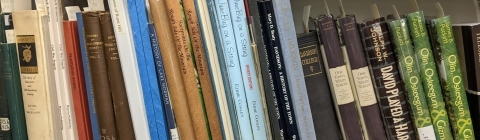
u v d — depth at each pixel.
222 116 0.50
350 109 0.55
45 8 0.49
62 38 0.49
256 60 0.50
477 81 0.54
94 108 0.50
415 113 0.54
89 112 0.51
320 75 0.56
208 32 0.49
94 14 0.49
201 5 0.49
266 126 0.51
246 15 0.50
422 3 0.72
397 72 0.54
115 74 0.49
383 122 0.55
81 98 0.50
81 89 0.50
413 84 0.54
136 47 0.48
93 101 0.50
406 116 0.55
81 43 0.49
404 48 0.53
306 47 0.55
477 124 0.56
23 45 0.49
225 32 0.50
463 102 0.55
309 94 0.55
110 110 0.50
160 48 0.49
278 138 0.51
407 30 0.54
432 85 0.55
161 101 0.50
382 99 0.54
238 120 0.51
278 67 0.51
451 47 0.54
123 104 0.50
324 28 0.54
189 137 0.50
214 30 0.49
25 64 0.49
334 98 0.55
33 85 0.49
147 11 0.48
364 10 0.72
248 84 0.50
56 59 0.49
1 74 0.49
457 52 0.56
